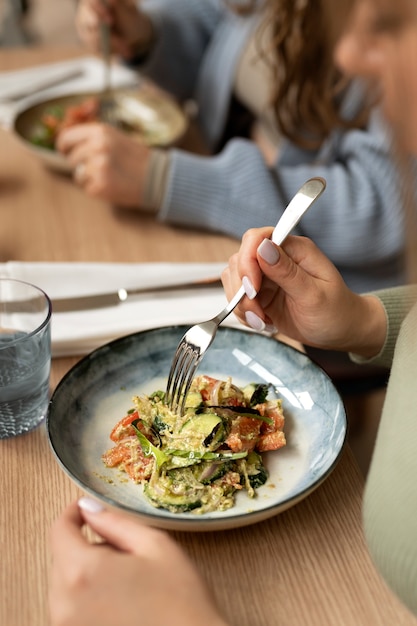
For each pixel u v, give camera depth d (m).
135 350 0.94
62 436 0.82
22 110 1.66
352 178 1.53
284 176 1.51
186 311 1.09
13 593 0.70
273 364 0.94
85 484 0.73
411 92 0.58
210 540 0.76
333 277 0.93
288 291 0.92
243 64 1.95
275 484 0.80
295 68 1.50
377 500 0.70
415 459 0.68
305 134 1.64
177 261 1.29
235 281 0.95
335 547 0.76
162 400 0.88
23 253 1.27
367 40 0.63
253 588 0.71
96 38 1.99
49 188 1.49
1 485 0.82
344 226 1.49
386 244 1.51
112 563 0.62
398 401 0.73
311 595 0.70
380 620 0.68
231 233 1.40
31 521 0.77
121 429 0.84
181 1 2.11
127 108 1.76
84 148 1.42
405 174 0.61
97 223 1.38
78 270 1.17
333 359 1.52
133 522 0.67
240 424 0.83
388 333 0.98
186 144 1.74
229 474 0.78
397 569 0.67
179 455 0.79
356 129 1.58
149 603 0.60
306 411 0.89
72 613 0.60
